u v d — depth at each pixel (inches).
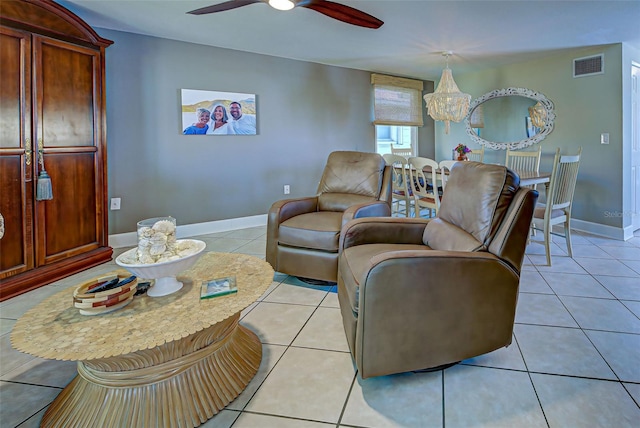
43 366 68.6
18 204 100.0
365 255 74.4
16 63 98.3
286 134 191.6
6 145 97.0
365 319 57.6
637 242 150.7
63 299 60.1
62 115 111.0
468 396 58.7
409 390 60.4
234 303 57.4
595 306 90.7
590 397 57.9
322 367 66.6
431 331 60.0
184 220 166.9
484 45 158.6
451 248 68.6
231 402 57.5
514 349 72.1
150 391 52.9
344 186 122.4
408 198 169.9
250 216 185.9
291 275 108.0
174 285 62.6
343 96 208.8
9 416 55.3
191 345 55.6
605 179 160.7
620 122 154.2
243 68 174.6
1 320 85.0
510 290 63.6
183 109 160.9
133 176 151.9
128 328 50.3
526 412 54.9
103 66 123.6
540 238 159.2
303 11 123.0
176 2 115.5
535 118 187.2
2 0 93.8
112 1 115.0
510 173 66.1
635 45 155.6
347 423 53.2
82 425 51.2
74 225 116.3
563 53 170.6
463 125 227.0
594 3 113.7
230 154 176.4
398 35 146.2
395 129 241.8
